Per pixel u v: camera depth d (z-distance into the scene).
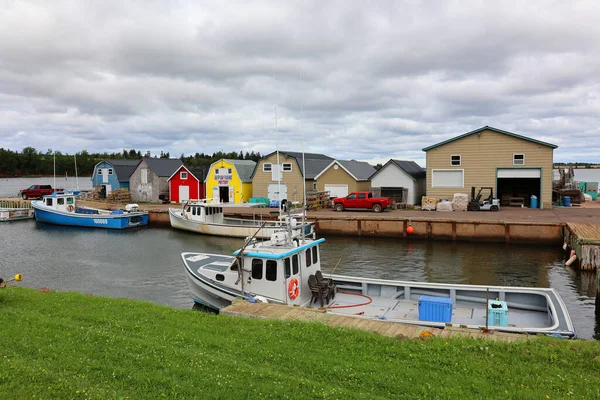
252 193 45.53
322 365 6.55
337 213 34.75
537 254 23.97
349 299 12.67
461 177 36.88
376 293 12.99
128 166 54.31
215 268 13.83
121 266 22.42
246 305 10.38
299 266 11.92
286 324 8.63
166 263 23.11
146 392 5.79
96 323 8.80
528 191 38.84
